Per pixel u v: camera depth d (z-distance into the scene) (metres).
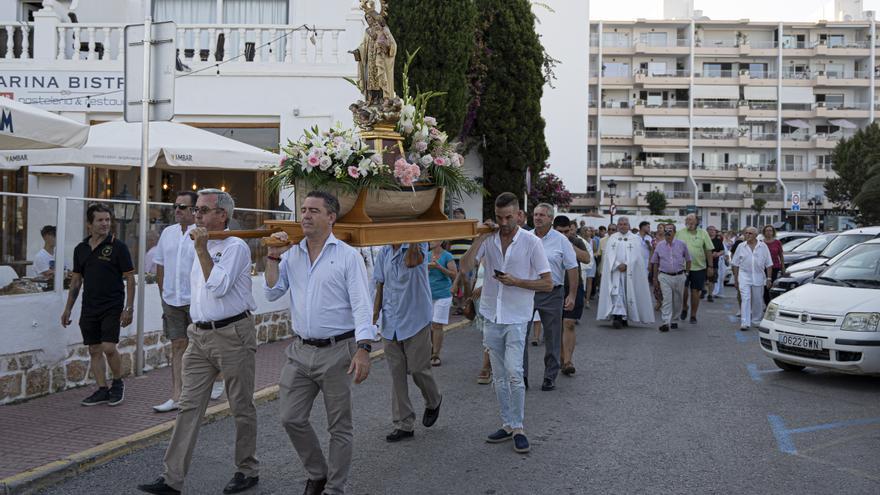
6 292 7.40
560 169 58.38
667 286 14.02
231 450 6.33
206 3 18.45
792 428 6.93
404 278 6.57
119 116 15.74
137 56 8.95
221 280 5.02
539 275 6.32
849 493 5.19
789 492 5.21
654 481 5.46
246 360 5.23
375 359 10.70
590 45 71.44
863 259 10.01
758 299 14.62
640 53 71.06
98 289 7.32
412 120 5.46
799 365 9.42
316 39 16.11
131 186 16.53
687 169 70.00
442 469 5.79
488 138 21.58
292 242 4.85
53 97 15.56
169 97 8.80
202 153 11.20
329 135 5.15
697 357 11.00
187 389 5.14
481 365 10.42
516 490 5.30
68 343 8.08
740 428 6.93
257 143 16.11
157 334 9.44
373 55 5.54
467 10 17.45
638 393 8.50
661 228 16.06
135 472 5.71
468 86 19.92
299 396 4.86
